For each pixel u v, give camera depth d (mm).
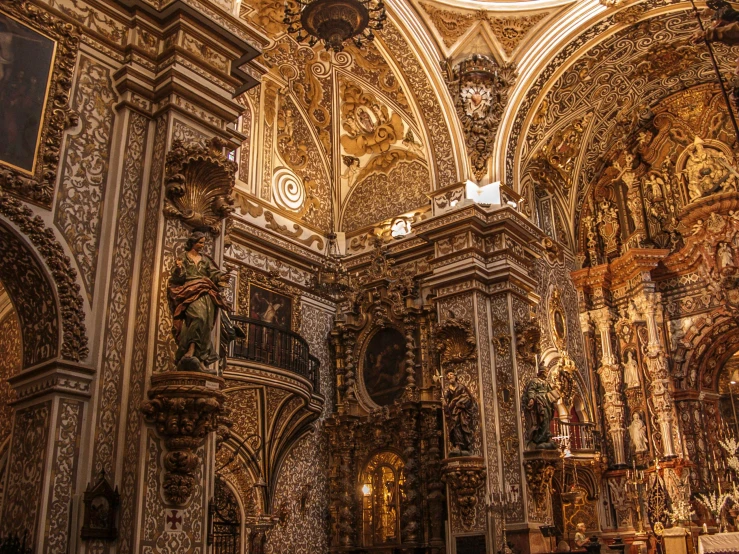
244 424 13180
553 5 15750
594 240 18984
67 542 6648
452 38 15977
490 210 15078
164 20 8602
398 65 15617
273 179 16281
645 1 15016
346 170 17922
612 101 17844
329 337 16328
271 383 12742
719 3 9109
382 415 15086
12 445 7176
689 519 15188
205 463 7266
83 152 7758
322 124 17375
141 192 8039
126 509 6793
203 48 8727
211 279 7660
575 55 16094
